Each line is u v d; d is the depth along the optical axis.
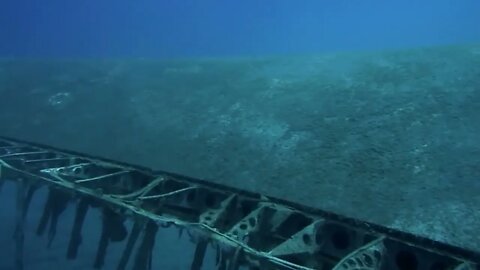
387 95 6.53
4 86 10.02
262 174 5.12
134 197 4.89
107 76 10.09
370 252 3.54
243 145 5.89
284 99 7.15
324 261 4.03
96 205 5.34
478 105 5.66
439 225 3.82
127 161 5.93
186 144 6.20
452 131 5.23
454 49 7.88
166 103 7.94
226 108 7.21
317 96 7.00
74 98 8.80
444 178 4.45
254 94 7.59
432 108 5.83
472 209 3.96
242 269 7.45
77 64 11.35
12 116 8.25
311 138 5.72
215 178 5.19
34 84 9.94
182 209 5.03
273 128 6.20
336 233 4.12
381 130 5.58
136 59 11.66
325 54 9.66
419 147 5.05
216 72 9.38
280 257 3.71
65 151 6.57
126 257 5.35
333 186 4.65
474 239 3.59
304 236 3.88
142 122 7.23
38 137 7.20
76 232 5.55
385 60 8.08
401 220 3.96
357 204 4.29
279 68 8.94
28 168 5.99
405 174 4.63
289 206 4.48
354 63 8.27
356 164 4.96
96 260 5.64
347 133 5.68
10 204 12.75
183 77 9.30
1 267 8.97
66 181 5.24
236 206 4.74
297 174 4.99
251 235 4.24
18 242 6.18
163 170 5.55
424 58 7.62
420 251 3.63
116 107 8.07
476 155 4.72
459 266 3.31
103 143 6.64
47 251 9.91
